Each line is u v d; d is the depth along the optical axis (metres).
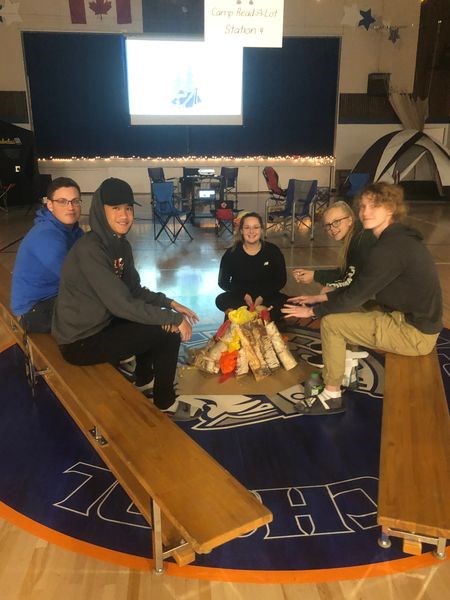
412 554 1.83
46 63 11.20
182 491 1.57
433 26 11.79
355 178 9.55
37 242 2.79
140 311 2.30
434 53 11.92
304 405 2.77
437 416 2.06
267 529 1.96
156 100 11.47
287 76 11.82
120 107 11.65
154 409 2.03
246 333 3.11
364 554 1.85
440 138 12.50
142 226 8.49
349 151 12.41
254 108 11.95
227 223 8.32
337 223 3.14
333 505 2.10
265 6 4.29
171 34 11.19
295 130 12.20
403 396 2.21
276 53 11.64
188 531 1.42
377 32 11.70
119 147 11.91
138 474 1.65
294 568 1.79
